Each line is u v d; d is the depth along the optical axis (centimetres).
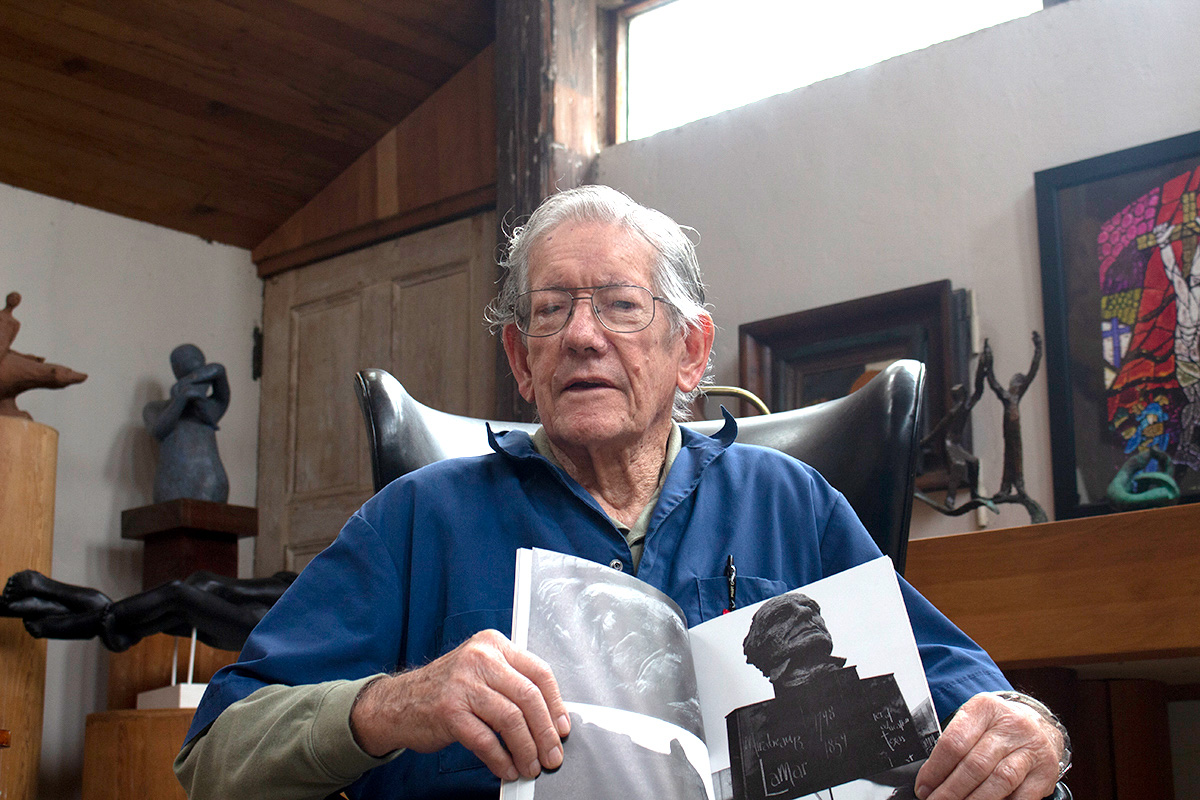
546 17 350
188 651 341
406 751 104
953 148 281
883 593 95
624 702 86
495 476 119
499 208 353
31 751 307
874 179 294
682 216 330
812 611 96
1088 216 257
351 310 420
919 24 301
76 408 388
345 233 422
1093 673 199
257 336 445
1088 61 264
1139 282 247
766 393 300
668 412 125
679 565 115
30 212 386
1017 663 156
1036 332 250
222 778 95
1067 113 265
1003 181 272
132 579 395
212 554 377
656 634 92
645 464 123
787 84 323
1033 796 86
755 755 90
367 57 379
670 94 351
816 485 124
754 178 317
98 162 387
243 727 96
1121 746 207
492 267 379
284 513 425
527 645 87
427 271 399
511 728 81
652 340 119
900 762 88
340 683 94
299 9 357
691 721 89
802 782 88
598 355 117
